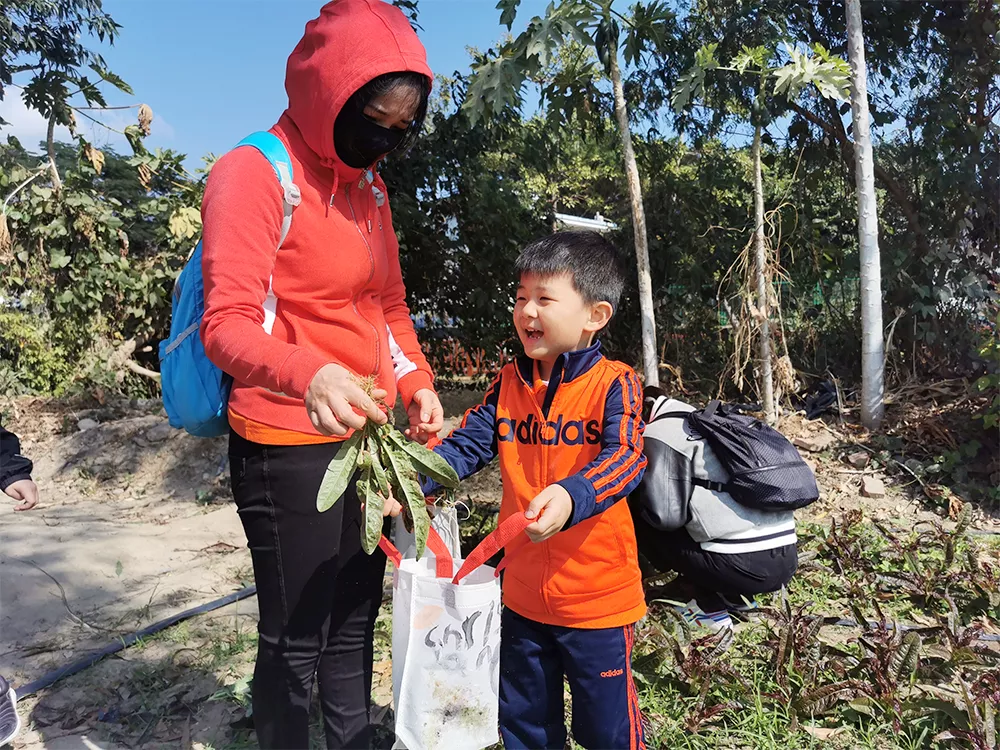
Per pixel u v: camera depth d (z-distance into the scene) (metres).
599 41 5.64
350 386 1.51
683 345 7.52
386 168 7.71
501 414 2.13
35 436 7.01
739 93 6.53
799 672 2.76
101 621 3.48
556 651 2.05
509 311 8.28
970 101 6.33
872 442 5.48
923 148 6.47
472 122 5.57
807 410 6.20
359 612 2.05
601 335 7.88
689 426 3.16
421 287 8.28
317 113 1.78
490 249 8.12
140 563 4.21
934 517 4.66
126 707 2.75
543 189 12.91
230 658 3.08
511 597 2.05
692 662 2.72
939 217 6.49
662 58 6.66
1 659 3.14
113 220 8.35
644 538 3.26
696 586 3.26
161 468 5.96
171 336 2.02
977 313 6.24
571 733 2.30
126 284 8.36
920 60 6.55
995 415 4.83
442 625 1.68
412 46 1.82
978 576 3.60
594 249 1.99
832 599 3.55
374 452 1.60
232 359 1.65
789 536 3.12
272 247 1.80
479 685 1.71
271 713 1.98
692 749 2.44
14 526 4.86
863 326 5.71
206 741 2.54
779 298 6.86
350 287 1.94
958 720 2.48
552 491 1.71
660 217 7.51
